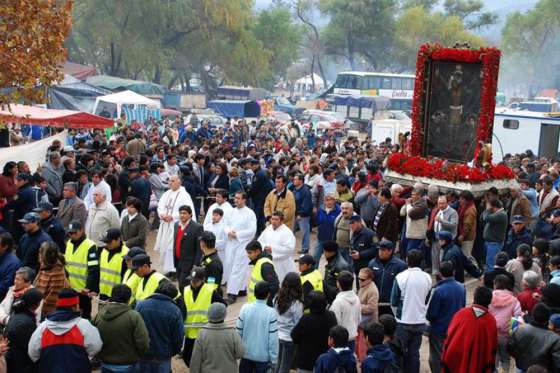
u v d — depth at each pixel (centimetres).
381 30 15562
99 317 1448
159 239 2556
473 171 3008
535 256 2189
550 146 5306
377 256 2011
